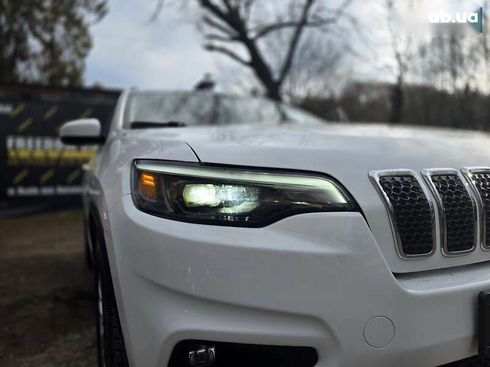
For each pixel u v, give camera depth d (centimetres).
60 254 504
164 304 134
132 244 140
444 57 791
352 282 131
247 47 1406
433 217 146
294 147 153
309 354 133
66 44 1919
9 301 337
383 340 131
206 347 133
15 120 831
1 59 1750
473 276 146
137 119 295
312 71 1418
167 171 145
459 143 186
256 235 133
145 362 136
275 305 129
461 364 148
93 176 236
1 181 818
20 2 1736
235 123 334
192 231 134
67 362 241
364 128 249
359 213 137
